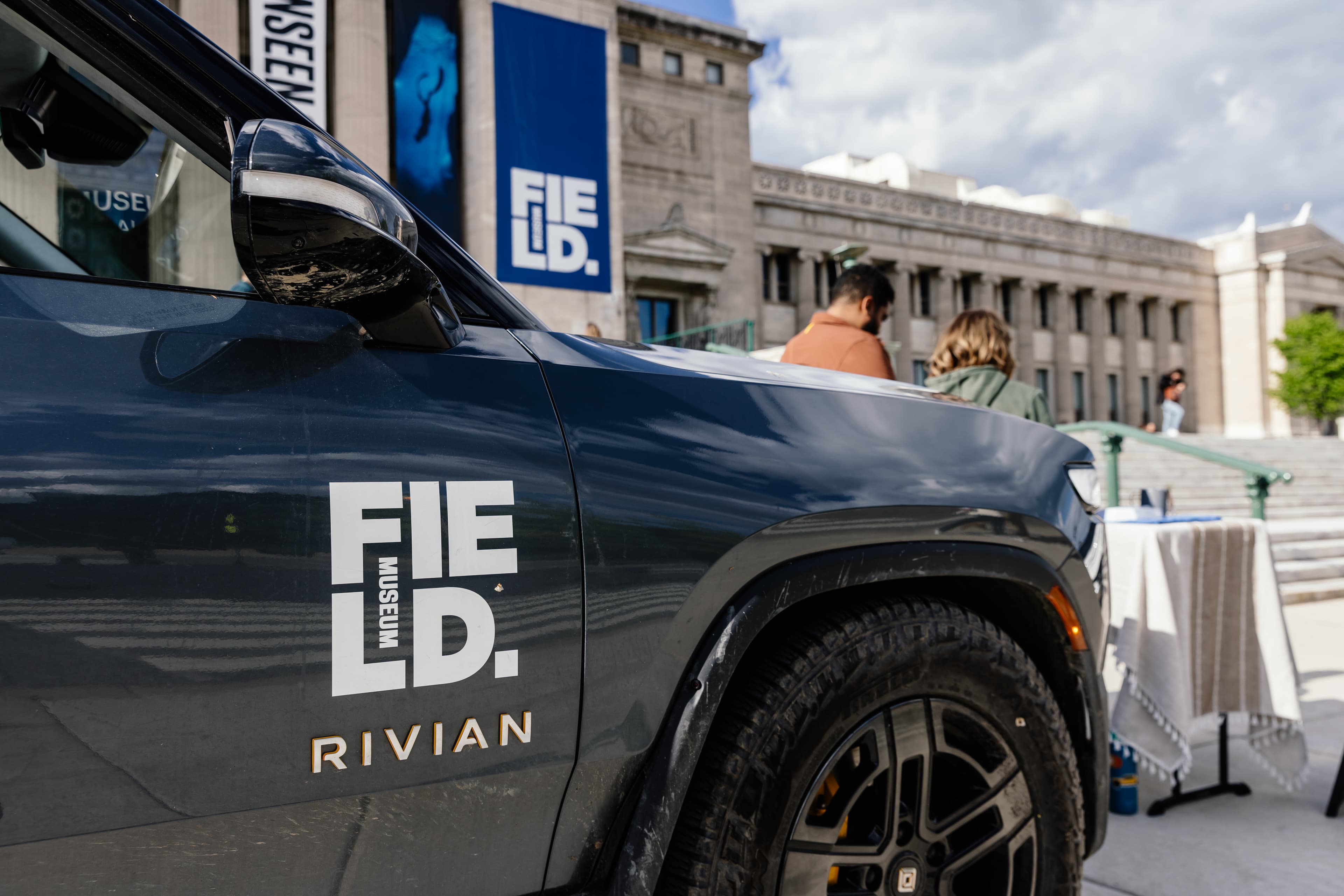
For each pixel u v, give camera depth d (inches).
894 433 55.9
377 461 36.8
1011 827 56.1
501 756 38.9
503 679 38.8
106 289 35.1
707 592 44.9
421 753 36.8
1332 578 316.8
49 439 31.0
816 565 48.5
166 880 32.4
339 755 35.0
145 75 38.9
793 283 1256.8
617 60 700.7
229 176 40.1
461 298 44.6
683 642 44.3
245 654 33.2
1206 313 1782.7
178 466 32.9
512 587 39.1
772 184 1229.7
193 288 36.8
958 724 55.2
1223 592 117.7
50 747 29.9
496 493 39.2
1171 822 110.7
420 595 36.9
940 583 61.4
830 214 1272.1
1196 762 134.7
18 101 44.9
